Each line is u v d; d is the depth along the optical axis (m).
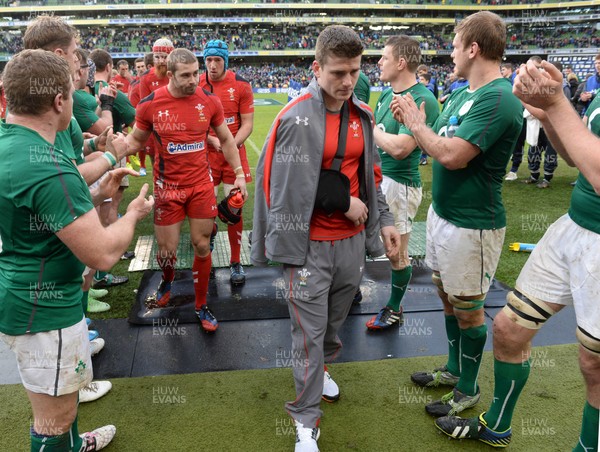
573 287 1.91
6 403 2.74
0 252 1.76
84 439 2.32
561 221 2.03
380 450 2.38
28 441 2.43
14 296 1.74
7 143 1.66
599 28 39.62
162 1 40.78
